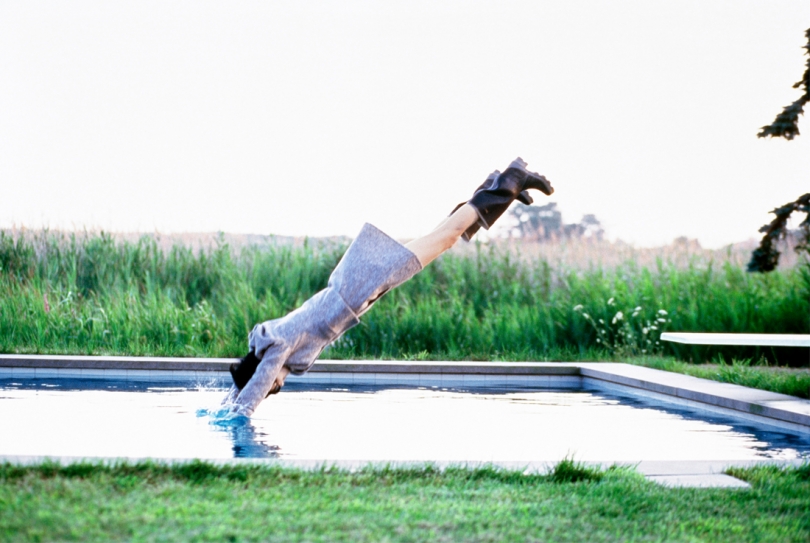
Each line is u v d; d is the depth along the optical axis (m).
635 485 4.20
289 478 4.05
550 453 5.56
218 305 13.02
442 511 3.62
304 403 7.76
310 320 6.32
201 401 7.57
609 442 6.03
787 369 10.11
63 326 11.05
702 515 3.76
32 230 13.90
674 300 12.30
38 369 9.35
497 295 13.39
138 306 11.64
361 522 3.42
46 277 13.12
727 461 4.88
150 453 5.14
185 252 14.03
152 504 3.53
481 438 6.06
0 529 3.14
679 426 6.82
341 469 4.28
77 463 4.04
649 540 3.38
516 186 6.15
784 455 5.64
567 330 11.93
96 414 6.68
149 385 8.86
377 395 8.51
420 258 6.05
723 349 11.38
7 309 11.20
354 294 6.18
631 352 11.34
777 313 11.80
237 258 14.02
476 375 9.91
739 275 13.60
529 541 3.30
